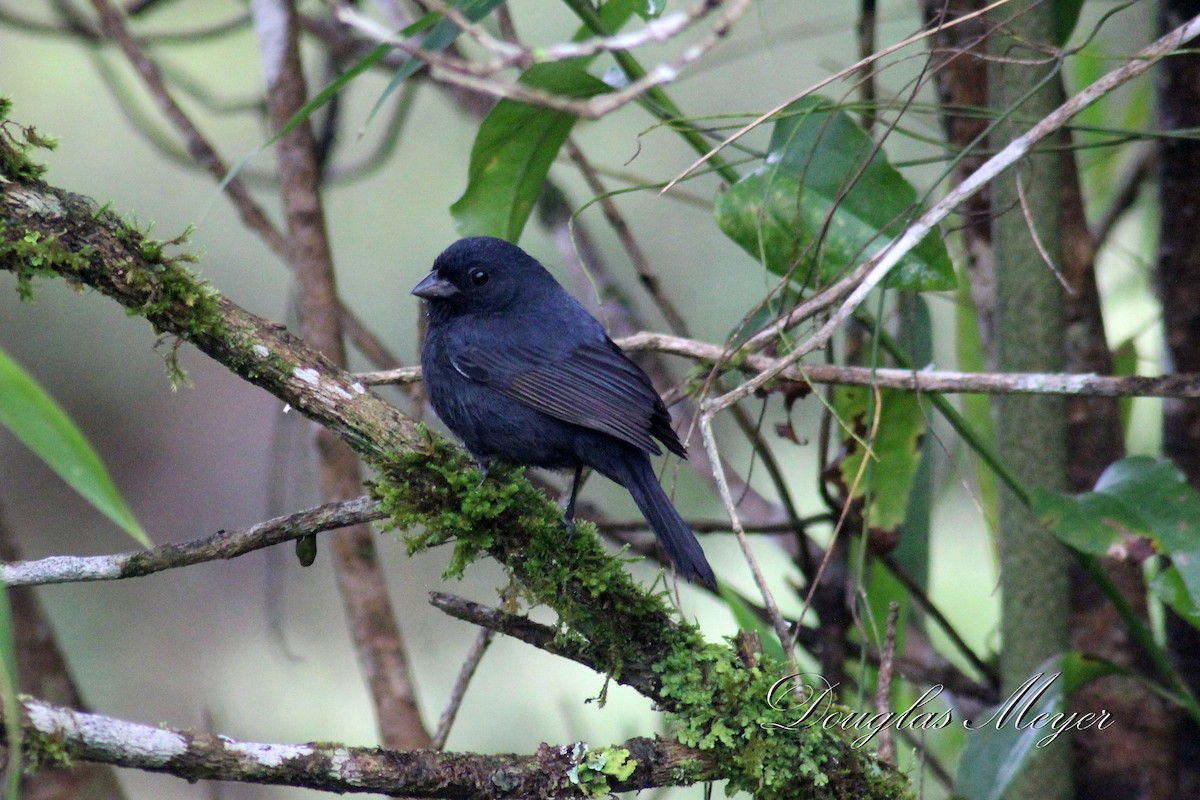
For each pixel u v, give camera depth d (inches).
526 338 400.5
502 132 359.3
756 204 344.2
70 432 237.8
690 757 273.3
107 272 284.2
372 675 409.4
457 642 636.1
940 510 520.7
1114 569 383.9
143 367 732.0
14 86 663.1
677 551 342.6
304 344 303.7
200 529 716.0
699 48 232.1
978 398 425.7
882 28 598.2
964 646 398.0
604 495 629.0
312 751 242.8
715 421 566.3
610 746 268.8
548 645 287.9
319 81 581.6
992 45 345.1
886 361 408.2
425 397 480.4
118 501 238.4
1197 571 297.4
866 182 339.0
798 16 618.8
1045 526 307.6
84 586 644.1
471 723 567.5
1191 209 383.9
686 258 632.4
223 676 634.2
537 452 398.3
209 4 679.1
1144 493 309.1
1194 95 381.1
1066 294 388.2
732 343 342.3
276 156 422.9
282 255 450.3
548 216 516.4
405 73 296.4
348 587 413.7
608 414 380.8
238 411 737.6
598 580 284.4
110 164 674.8
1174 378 306.0
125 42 451.2
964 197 295.1
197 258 295.9
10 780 220.4
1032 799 348.5
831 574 401.7
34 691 401.7
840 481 384.5
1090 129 329.4
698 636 289.9
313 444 417.7
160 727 233.8
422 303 444.5
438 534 296.0
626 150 641.6
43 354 715.4
